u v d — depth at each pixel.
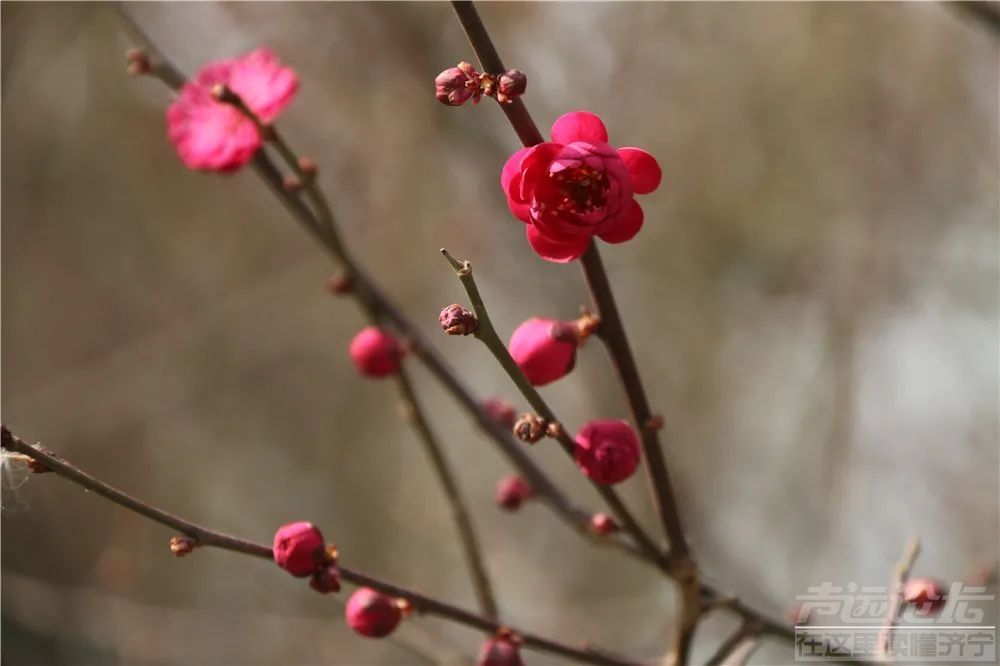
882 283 5.07
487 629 2.05
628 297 5.71
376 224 5.67
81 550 6.01
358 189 5.69
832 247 5.19
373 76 5.12
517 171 1.53
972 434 4.89
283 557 1.80
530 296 5.44
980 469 4.84
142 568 6.02
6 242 6.16
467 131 5.04
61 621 4.90
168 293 6.66
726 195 5.38
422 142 5.32
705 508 5.25
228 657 5.37
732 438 5.61
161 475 6.53
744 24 5.13
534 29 5.02
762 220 5.35
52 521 6.00
